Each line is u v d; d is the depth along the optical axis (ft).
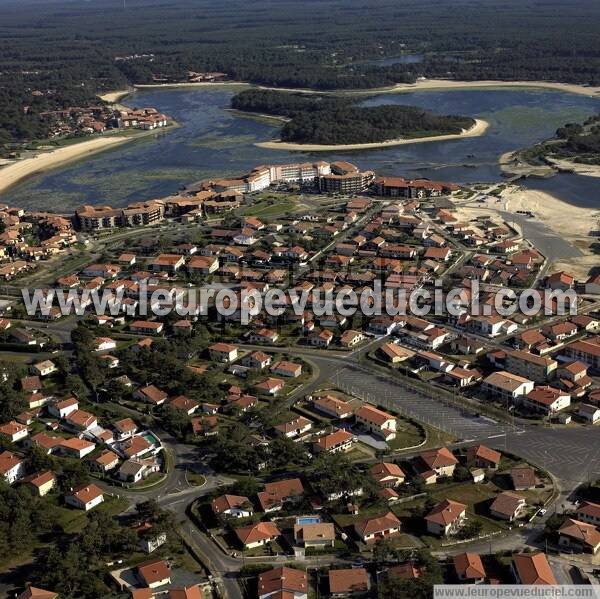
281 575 629.10
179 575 652.07
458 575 627.46
